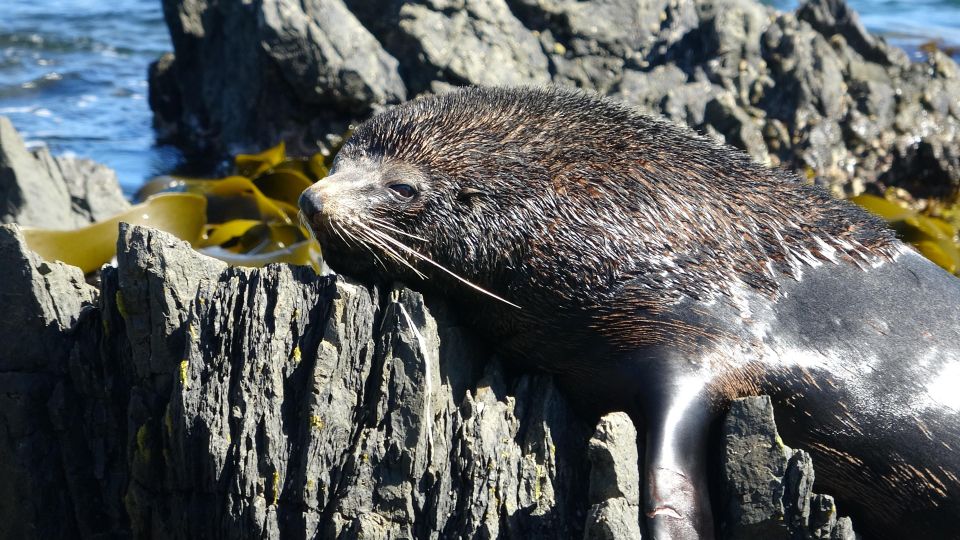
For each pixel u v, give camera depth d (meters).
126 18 36.84
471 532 9.81
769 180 12.55
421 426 9.94
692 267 11.74
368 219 11.95
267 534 9.90
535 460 10.27
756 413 10.05
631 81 21.95
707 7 23.36
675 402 10.85
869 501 11.73
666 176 12.21
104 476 11.14
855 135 21.78
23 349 11.02
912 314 11.92
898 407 11.48
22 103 28.02
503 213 11.97
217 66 24.25
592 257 11.74
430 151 12.27
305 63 21.77
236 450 10.03
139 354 10.73
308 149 22.64
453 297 12.18
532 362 11.95
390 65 22.05
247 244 17.83
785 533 9.80
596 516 9.08
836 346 11.57
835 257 12.15
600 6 22.77
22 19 35.97
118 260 10.69
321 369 10.02
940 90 22.53
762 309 11.62
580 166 12.18
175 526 10.48
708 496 10.19
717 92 21.86
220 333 10.35
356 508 9.88
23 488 10.96
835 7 23.25
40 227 17.62
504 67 21.88
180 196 17.72
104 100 28.53
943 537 11.60
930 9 37.38
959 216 21.38
